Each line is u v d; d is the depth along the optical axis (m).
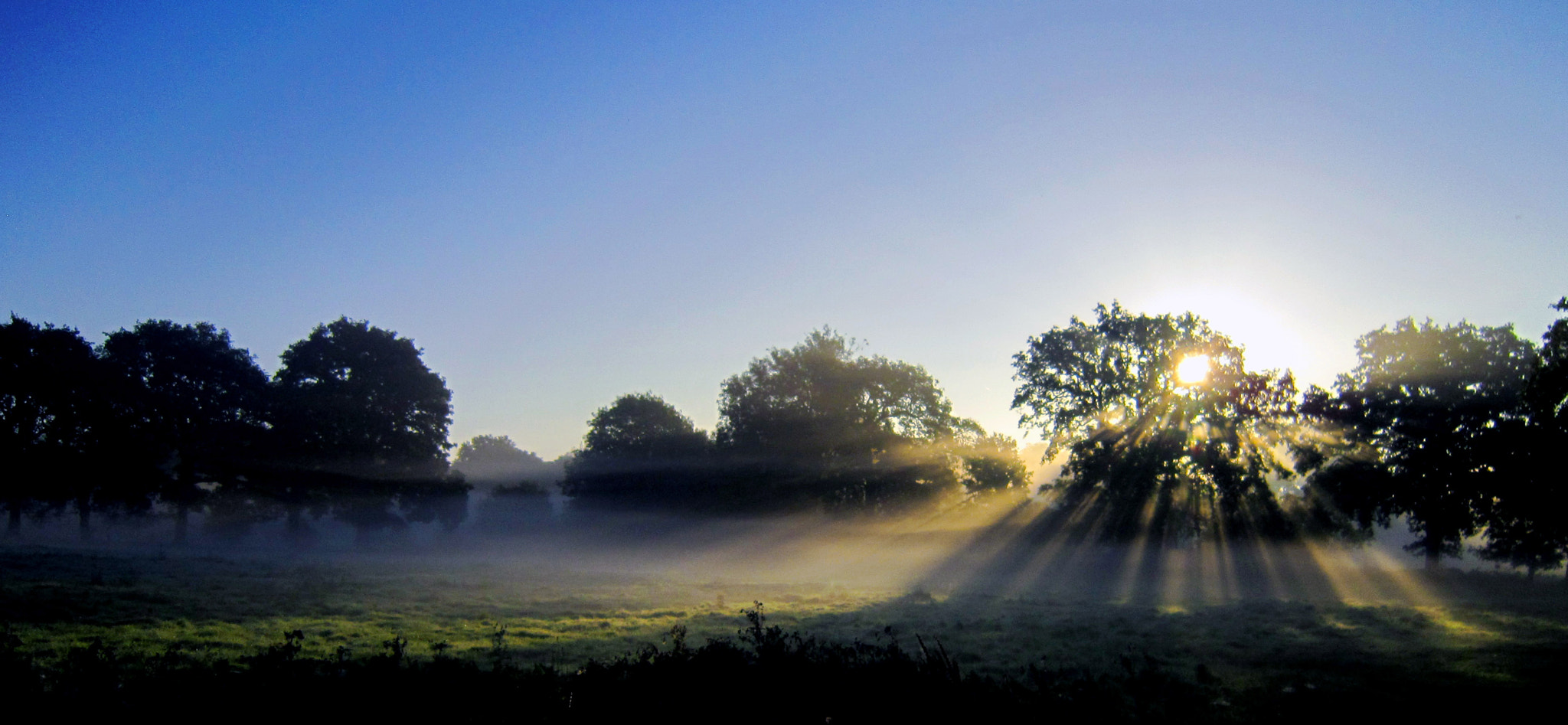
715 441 66.38
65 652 13.12
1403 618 21.14
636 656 13.53
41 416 52.03
